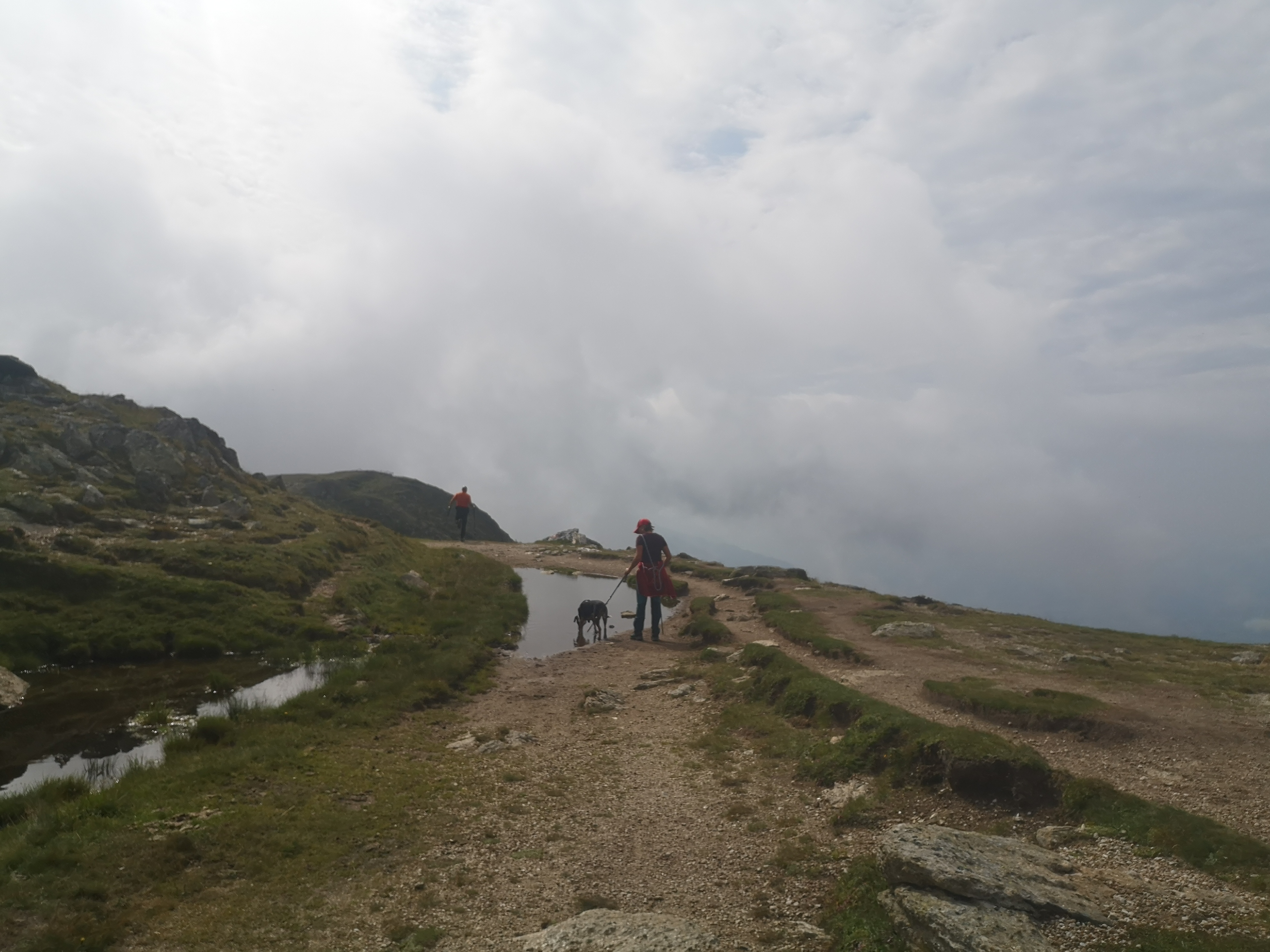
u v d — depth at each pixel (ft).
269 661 59.36
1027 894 21.54
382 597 84.53
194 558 73.67
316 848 28.89
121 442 100.27
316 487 256.52
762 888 26.84
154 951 22.16
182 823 29.63
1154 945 19.54
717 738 43.45
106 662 56.18
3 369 109.60
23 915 23.08
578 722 47.52
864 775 35.32
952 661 53.52
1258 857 23.81
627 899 26.25
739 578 102.42
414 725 45.91
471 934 23.86
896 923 22.45
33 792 32.37
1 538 62.59
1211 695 42.73
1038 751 34.68
